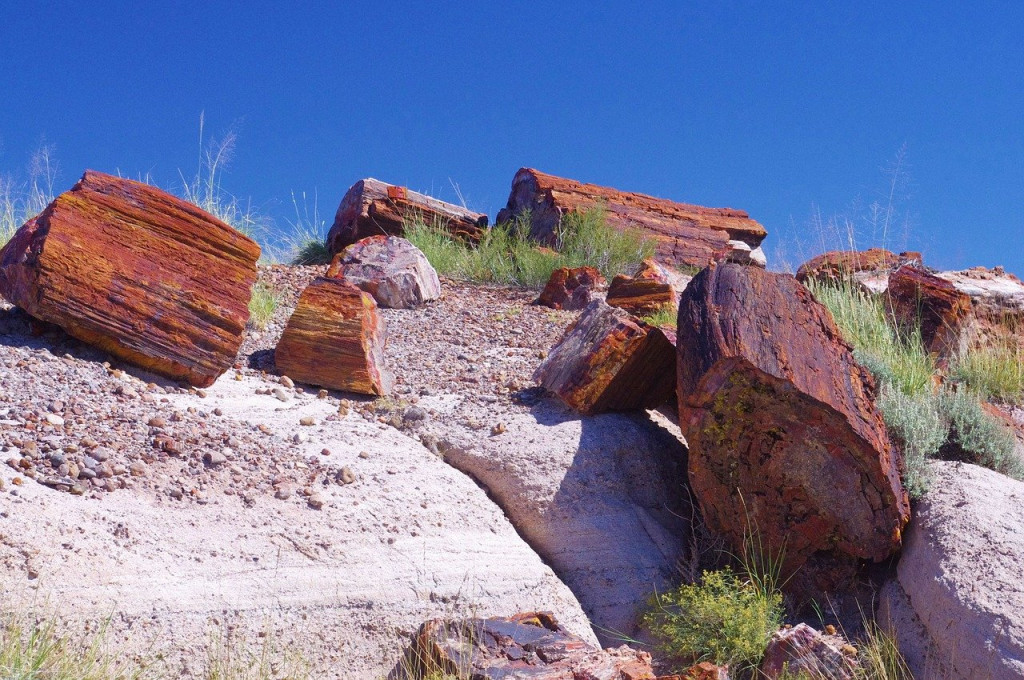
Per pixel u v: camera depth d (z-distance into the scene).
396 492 5.11
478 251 12.10
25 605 3.53
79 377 5.38
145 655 3.67
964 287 8.85
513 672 3.96
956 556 4.69
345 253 9.63
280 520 4.56
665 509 5.84
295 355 6.63
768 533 5.30
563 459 5.74
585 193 13.84
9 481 4.08
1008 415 7.02
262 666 3.86
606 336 6.30
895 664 4.50
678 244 13.76
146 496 4.39
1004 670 4.09
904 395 6.08
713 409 5.27
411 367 7.35
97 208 5.81
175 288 5.89
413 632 4.34
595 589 5.22
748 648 4.57
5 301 6.19
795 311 5.66
